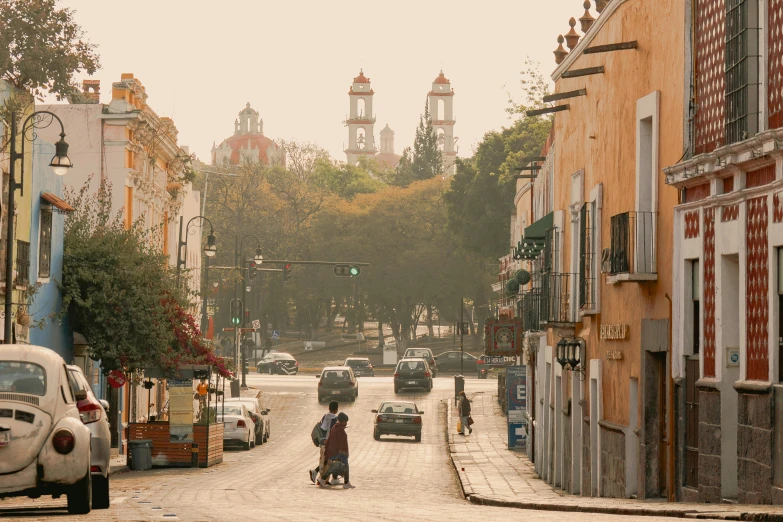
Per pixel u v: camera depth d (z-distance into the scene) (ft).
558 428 131.85
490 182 374.43
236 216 474.90
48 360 59.62
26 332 131.44
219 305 467.52
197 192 305.94
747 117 70.38
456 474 147.02
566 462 124.98
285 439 206.28
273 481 125.59
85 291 152.97
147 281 154.51
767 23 67.92
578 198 121.08
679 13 84.74
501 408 243.60
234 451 183.21
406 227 454.40
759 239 68.64
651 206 92.58
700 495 75.97
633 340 95.20
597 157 111.04
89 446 59.21
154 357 151.53
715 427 74.18
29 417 57.31
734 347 73.41
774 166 67.41
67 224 158.20
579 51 120.26
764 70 67.97
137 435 146.51
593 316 111.75
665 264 87.10
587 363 114.21
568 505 75.61
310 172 563.48
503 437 200.44
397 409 202.59
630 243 91.76
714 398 74.33
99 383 169.17
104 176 192.95
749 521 51.24
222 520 56.29
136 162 201.77
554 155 140.77
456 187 388.57
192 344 156.35
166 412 204.85
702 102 79.71
